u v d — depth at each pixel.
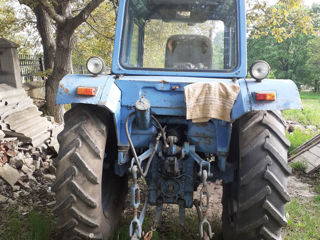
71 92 2.41
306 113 13.85
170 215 3.64
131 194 2.25
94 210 2.35
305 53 45.50
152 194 2.68
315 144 6.38
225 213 3.07
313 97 32.66
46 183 4.61
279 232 2.36
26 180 4.45
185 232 3.23
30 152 5.24
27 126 5.79
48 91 8.69
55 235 3.07
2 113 5.62
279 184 2.26
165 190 2.66
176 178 2.64
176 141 2.54
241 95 2.37
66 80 2.50
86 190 2.31
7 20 10.30
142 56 3.05
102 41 10.14
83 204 2.32
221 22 2.97
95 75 2.59
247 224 2.35
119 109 2.54
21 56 10.22
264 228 2.31
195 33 3.03
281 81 2.45
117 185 3.31
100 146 2.40
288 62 47.00
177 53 3.04
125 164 2.97
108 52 10.49
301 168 5.92
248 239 2.40
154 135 2.62
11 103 6.15
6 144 4.79
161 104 2.53
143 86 2.54
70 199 2.29
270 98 2.28
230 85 2.40
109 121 2.71
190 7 3.04
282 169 2.32
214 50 2.98
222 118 2.37
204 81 2.58
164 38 3.07
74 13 10.93
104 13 10.62
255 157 2.33
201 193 2.35
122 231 3.08
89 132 2.40
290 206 4.00
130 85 2.54
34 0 8.12
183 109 2.51
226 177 2.84
